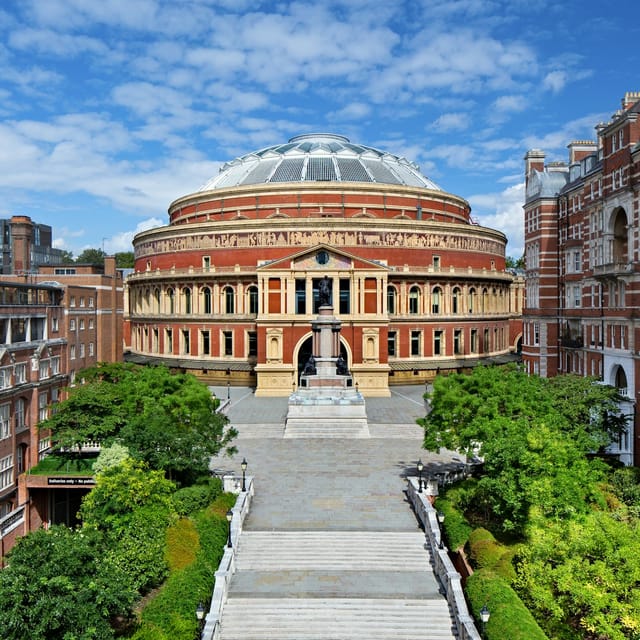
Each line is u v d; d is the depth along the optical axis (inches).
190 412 1644.9
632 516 1274.6
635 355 1918.1
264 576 1269.7
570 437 1540.4
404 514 1493.6
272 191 3511.3
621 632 965.2
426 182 4092.0
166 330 3486.7
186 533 1330.0
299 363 3102.9
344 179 3636.8
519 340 4773.6
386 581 1254.9
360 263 2945.4
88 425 1931.6
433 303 3351.4
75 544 1011.9
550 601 1015.0
